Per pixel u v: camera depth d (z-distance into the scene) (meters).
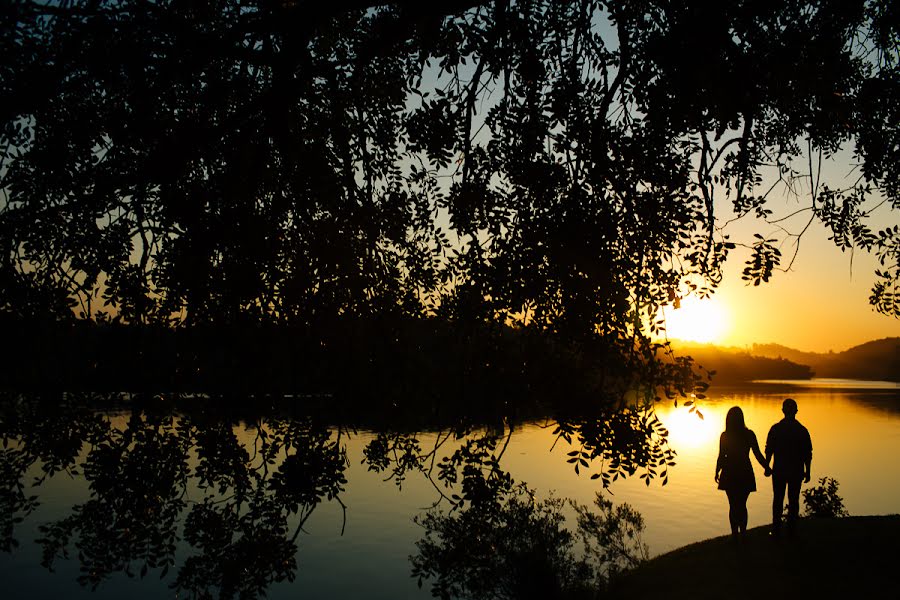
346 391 5.38
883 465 47.28
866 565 8.42
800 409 104.75
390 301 5.57
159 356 5.03
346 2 4.54
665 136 4.92
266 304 5.11
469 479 5.55
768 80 4.71
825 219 6.15
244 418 5.25
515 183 5.23
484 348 5.00
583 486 38.34
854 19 5.32
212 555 5.87
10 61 4.17
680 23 4.41
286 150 5.08
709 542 10.76
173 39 4.57
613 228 4.64
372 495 38.97
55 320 4.80
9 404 4.93
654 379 4.47
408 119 5.65
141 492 5.29
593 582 13.42
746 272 4.83
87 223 4.83
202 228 4.86
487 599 11.44
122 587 22.70
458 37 5.30
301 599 23.06
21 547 26.64
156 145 4.82
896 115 5.75
